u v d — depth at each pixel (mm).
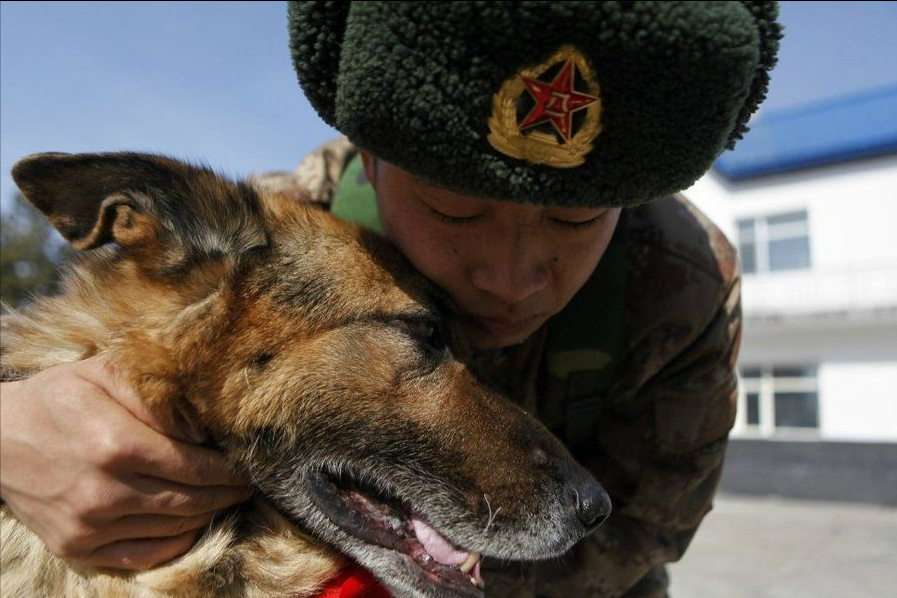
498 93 1641
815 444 13789
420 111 1680
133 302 2293
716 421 3057
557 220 2164
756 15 1700
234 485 2303
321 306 2367
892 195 19250
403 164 1831
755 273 20844
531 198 1793
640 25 1484
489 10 1518
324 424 2338
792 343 20125
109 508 1935
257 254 2342
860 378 19172
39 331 2461
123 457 1928
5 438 1950
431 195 2117
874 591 7062
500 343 2662
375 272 2461
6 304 2639
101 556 2051
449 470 2354
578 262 2326
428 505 2352
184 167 2428
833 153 19875
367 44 1680
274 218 2467
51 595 2244
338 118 1880
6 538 2301
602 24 1501
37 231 24516
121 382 2107
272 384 2295
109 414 1978
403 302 2439
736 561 8469
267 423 2299
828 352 19594
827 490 13578
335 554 2436
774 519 11656
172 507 2068
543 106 1643
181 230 2311
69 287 2520
